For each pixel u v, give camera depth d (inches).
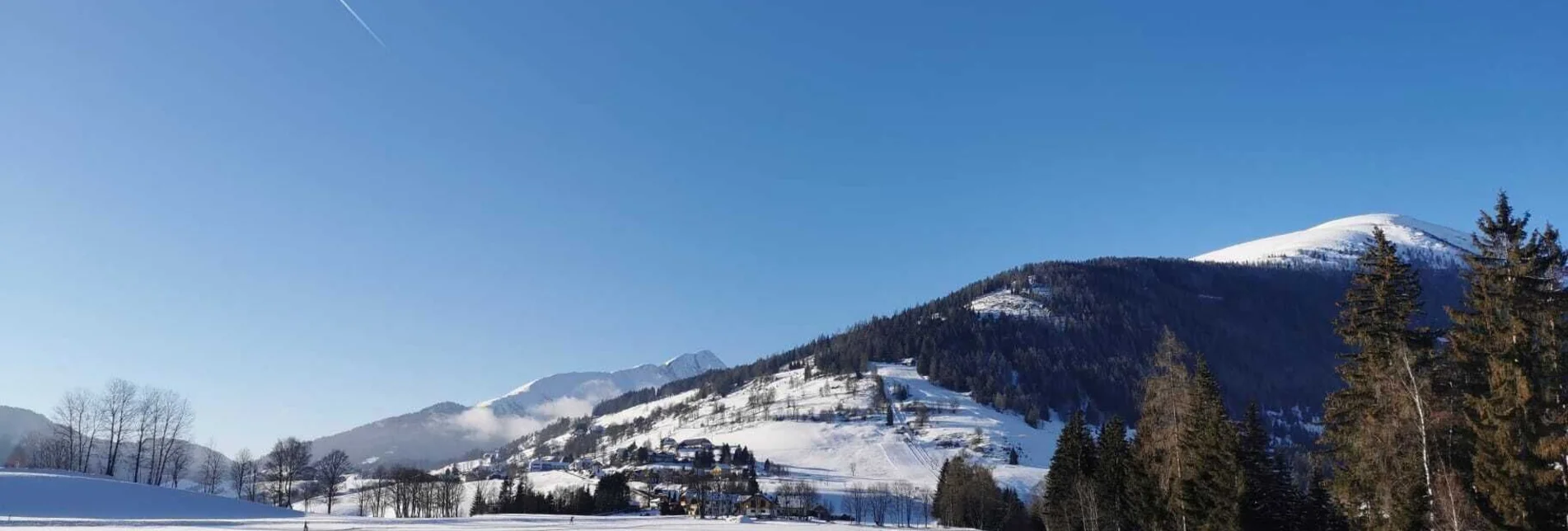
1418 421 1508.4
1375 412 1626.5
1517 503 1334.9
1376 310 1723.7
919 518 7800.2
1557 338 1430.9
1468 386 1519.4
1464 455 1526.8
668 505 7475.4
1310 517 3193.9
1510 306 1446.9
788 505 7426.2
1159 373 2437.3
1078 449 3986.2
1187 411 2351.1
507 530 2965.1
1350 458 1760.6
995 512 6003.9
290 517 3570.4
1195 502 2297.0
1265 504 2746.1
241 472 5280.5
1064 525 4072.3
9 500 2891.2
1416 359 1582.2
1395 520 1530.5
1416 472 1520.7
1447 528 1407.5
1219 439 2287.2
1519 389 1349.7
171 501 3405.5
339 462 5871.1
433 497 6264.8
